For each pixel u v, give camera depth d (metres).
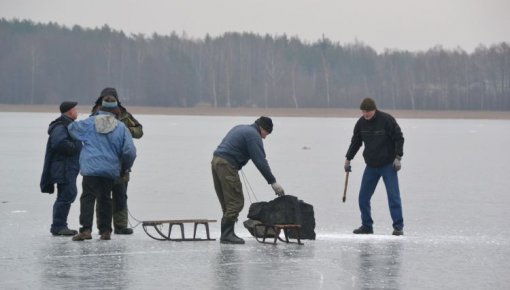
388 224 36.31
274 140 119.19
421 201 44.91
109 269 23.34
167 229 32.59
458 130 176.38
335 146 103.50
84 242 27.53
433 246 28.17
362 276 23.02
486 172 65.81
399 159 30.88
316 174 61.38
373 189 31.59
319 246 27.53
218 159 27.28
